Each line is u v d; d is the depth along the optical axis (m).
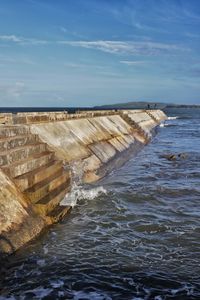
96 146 27.47
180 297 8.90
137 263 10.65
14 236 10.72
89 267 10.28
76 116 31.83
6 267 9.84
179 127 77.06
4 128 15.01
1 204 11.08
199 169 26.11
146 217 14.90
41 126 21.39
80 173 19.97
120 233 13.00
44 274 9.74
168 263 10.70
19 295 8.72
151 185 20.64
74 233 12.80
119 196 17.94
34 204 12.97
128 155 32.44
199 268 10.44
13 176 12.89
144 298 8.79
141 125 57.47
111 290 9.12
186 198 18.09
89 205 16.22
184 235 12.95
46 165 15.93
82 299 8.66
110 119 42.44
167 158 31.02
